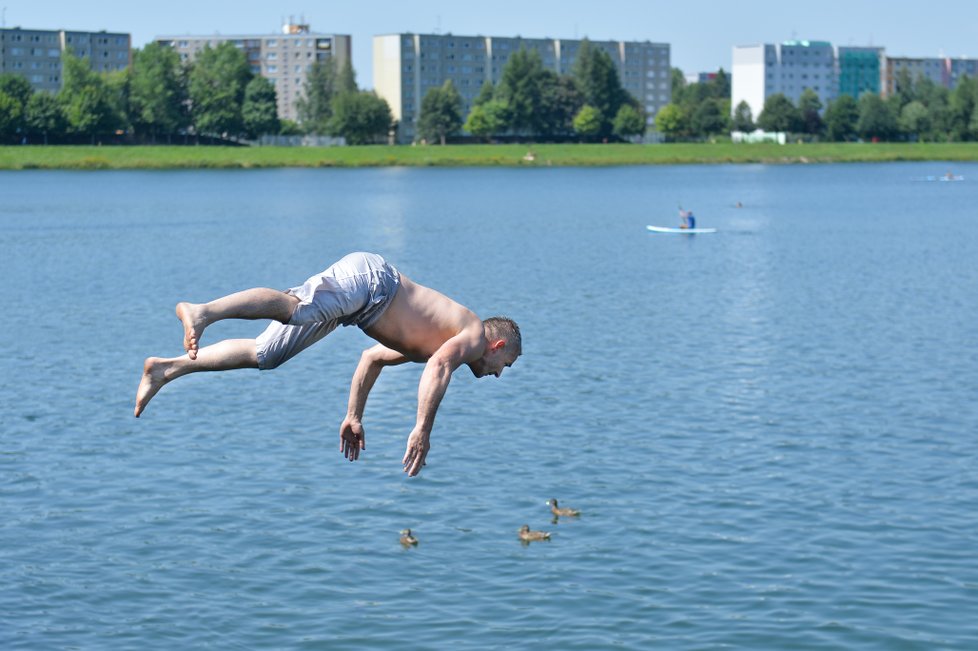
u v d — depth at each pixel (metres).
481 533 21.47
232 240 79.88
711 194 130.25
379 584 19.36
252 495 23.55
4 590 19.19
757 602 18.48
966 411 29.92
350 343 39.16
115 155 193.25
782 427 28.42
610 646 17.17
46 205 112.75
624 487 23.86
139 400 9.60
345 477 24.64
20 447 26.89
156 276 60.28
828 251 72.69
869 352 38.31
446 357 9.49
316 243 77.62
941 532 21.25
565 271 61.78
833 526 21.61
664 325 44.00
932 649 16.94
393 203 116.12
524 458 25.86
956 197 123.75
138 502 23.19
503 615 18.23
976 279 57.94
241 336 45.00
